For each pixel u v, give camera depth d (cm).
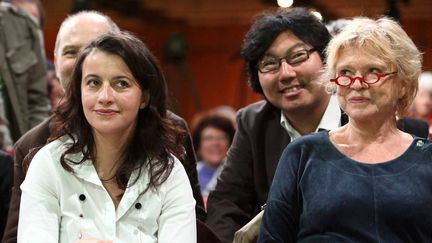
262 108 503
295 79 470
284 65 470
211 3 1422
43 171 402
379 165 368
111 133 402
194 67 1515
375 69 372
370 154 374
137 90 403
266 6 1402
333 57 380
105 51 399
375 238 357
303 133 489
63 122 414
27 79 683
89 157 407
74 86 411
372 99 371
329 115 480
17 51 678
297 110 476
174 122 452
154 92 415
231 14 1438
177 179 413
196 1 1418
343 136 385
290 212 382
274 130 495
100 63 398
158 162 411
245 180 497
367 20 383
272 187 388
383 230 358
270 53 473
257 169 491
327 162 375
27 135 474
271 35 471
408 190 360
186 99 1412
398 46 374
